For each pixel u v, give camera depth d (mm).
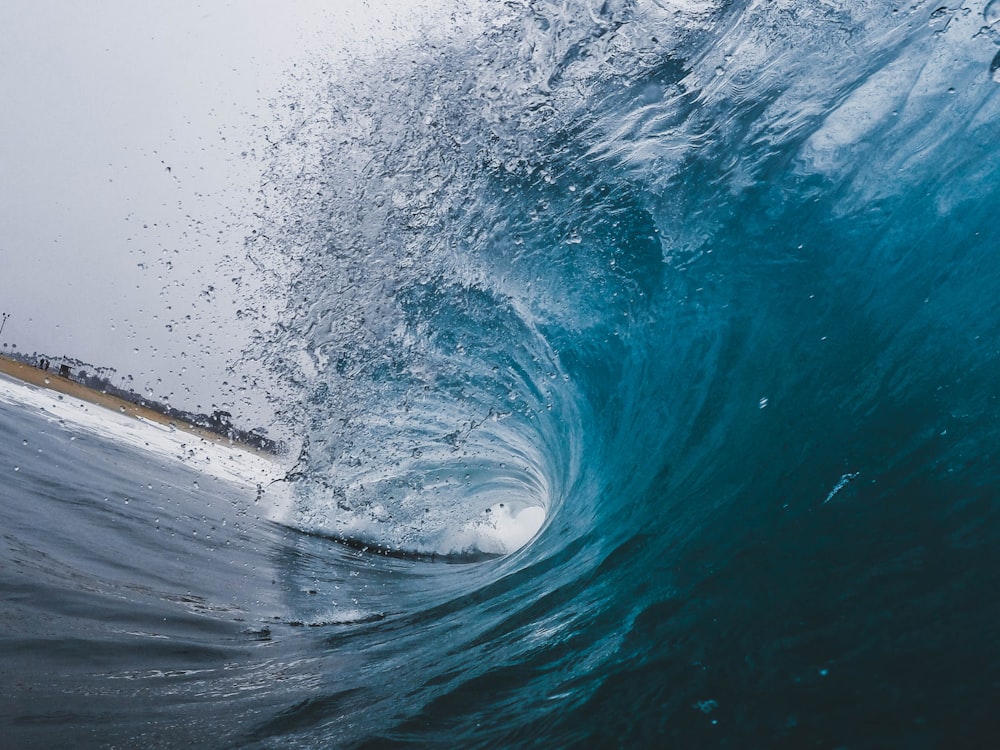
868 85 3754
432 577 4281
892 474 2236
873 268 3189
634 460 3508
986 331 2646
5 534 3568
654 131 4379
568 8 4996
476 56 5312
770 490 2527
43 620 2594
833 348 3035
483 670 2078
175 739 1788
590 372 4184
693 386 3480
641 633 1949
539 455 4535
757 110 4066
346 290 5363
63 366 19500
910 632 1503
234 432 12320
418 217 5094
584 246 4301
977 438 2205
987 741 1161
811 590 1805
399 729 1767
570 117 4738
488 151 4891
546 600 2666
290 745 1741
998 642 1388
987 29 3533
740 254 3689
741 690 1504
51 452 6367
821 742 1280
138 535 4281
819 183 3600
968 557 1704
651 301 3957
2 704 1905
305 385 5434
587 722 1582
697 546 2400
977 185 3127
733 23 4504
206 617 3055
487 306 4691
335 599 3721
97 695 2047
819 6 4188
